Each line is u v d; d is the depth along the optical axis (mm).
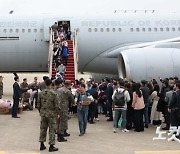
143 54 17328
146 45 20688
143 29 22844
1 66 23016
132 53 17453
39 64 23047
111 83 15008
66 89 11000
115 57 22562
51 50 19969
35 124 13734
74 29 22297
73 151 9477
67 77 18828
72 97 10992
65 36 22125
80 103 11609
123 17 23312
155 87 13414
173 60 17141
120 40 22531
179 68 17062
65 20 22625
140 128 12539
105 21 22906
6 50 22312
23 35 22281
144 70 17047
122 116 12398
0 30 22234
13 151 9438
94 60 22906
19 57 22594
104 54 22672
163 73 17016
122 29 22703
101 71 23734
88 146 10102
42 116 9523
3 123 13914
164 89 12906
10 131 12305
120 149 9695
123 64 19062
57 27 21906
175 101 11188
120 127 13336
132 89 12828
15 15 23219
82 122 11695
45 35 22188
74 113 15805
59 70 18203
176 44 19312
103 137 11453
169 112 11828
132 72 17062
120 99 12164
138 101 12391
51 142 9461
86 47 22422
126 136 11641
